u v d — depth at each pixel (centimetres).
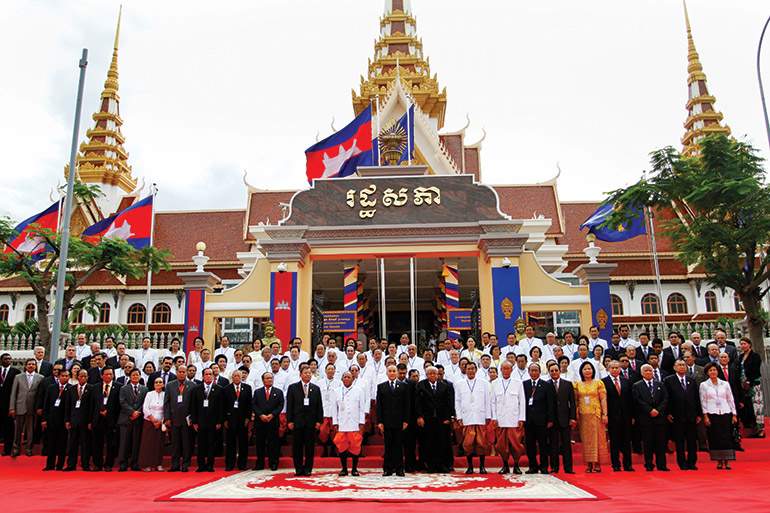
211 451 1266
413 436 1232
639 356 1447
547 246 2703
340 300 3569
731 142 1970
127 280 4119
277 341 1734
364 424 1309
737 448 1337
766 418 1725
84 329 2423
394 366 1204
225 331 3169
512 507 818
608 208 2402
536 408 1187
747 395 1433
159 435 1286
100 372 1380
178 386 1291
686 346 1346
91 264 2516
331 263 2675
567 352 1630
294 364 1459
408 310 3753
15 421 1430
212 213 4369
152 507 830
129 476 1188
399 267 2794
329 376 1274
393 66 4569
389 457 1172
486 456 1355
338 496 916
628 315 3903
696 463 1273
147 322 3008
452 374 1388
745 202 1861
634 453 1341
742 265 2012
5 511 809
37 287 2275
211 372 1293
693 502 843
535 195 3722
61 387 1330
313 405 1205
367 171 2219
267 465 1338
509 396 1202
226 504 858
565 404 1186
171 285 4069
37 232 2253
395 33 4769
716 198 1906
